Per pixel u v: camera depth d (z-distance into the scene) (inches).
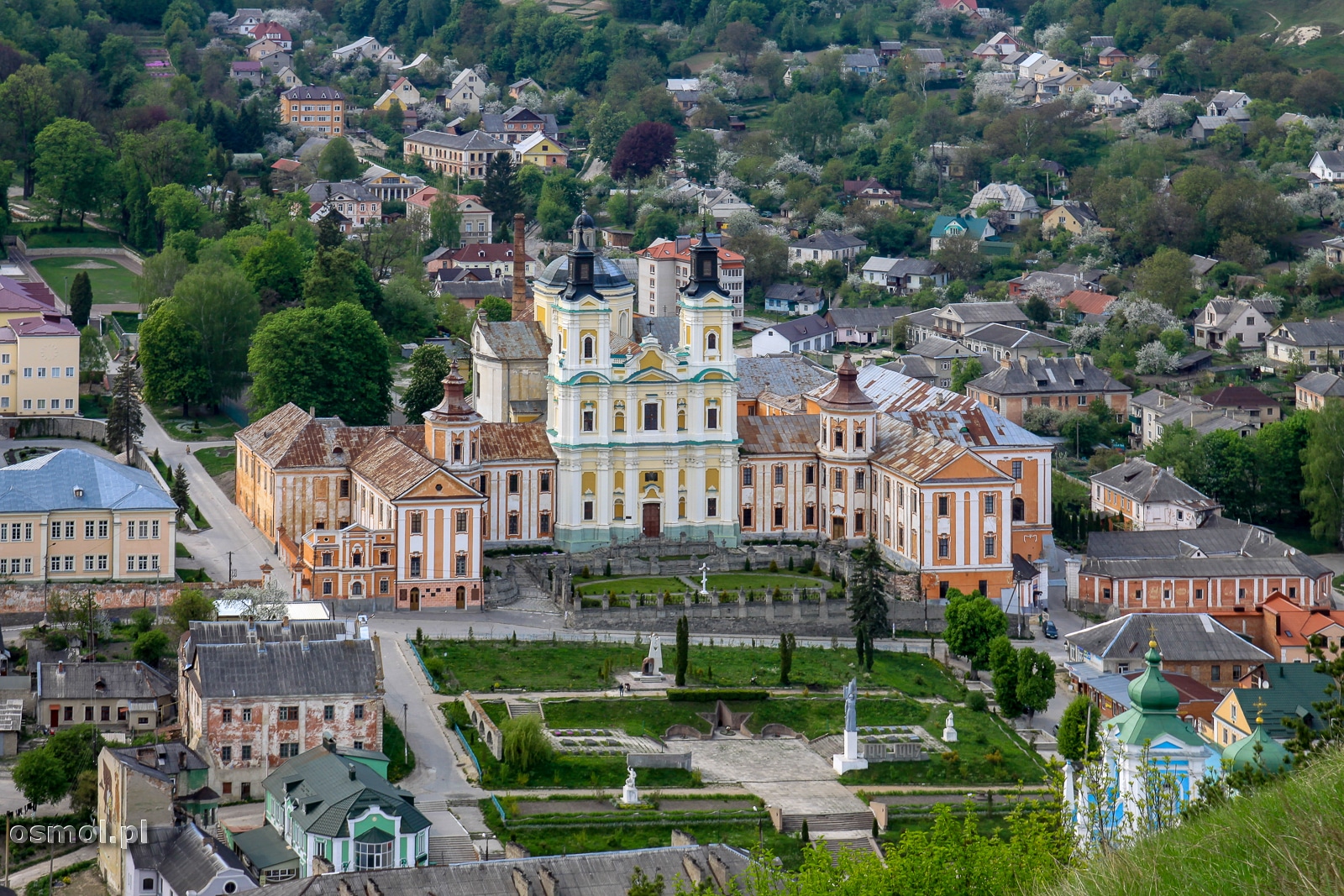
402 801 7721.5
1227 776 5017.2
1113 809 5457.7
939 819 6028.5
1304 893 3041.3
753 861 6427.2
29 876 7780.5
